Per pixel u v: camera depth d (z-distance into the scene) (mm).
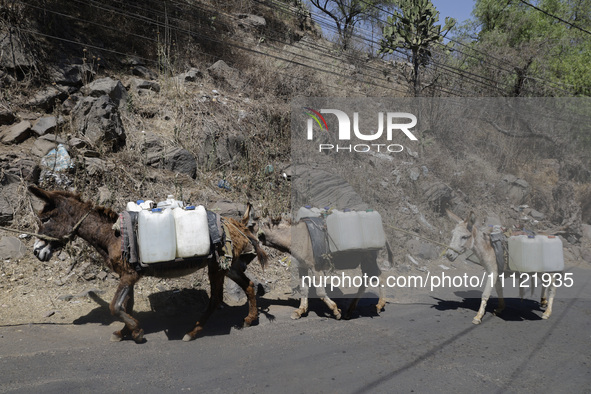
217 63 11188
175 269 4664
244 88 10906
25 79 8078
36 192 4402
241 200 8047
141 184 7086
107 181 6797
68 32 9477
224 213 7184
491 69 16406
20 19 8453
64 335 4551
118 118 7746
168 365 4098
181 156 7914
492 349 4863
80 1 10133
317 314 5844
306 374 4047
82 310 5152
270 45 14070
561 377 4211
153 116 8781
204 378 3881
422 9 12359
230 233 5000
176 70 10648
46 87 8219
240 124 9398
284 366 4199
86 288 5559
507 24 20047
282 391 3711
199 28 12312
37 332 4531
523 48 17266
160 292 5816
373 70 15039
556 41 17828
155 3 11844
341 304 6281
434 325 5613
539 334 5434
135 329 4508
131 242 4457
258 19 14812
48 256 4555
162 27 11641
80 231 4555
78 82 8648
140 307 5465
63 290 5430
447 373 4195
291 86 11648
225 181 8242
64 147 6855
